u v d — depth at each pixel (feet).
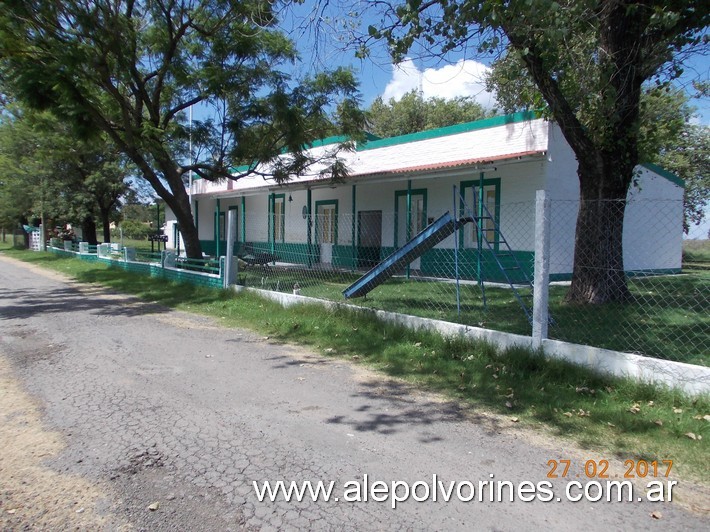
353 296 31.19
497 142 45.11
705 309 28.55
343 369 18.69
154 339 23.89
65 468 10.85
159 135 42.60
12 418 13.69
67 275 57.98
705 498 9.89
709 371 14.05
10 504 9.45
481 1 18.35
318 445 12.07
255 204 77.56
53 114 38.11
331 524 8.86
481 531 8.71
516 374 17.04
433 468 10.99
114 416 13.84
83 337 24.29
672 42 23.73
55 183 81.92
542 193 17.53
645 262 54.24
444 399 15.42
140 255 59.31
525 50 21.85
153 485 10.16
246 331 25.73
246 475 10.58
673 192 59.00
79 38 36.42
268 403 14.98
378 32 20.57
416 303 30.58
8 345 22.58
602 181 25.52
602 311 24.82
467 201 48.11
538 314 17.75
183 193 48.55
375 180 47.44
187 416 13.85
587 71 25.73
